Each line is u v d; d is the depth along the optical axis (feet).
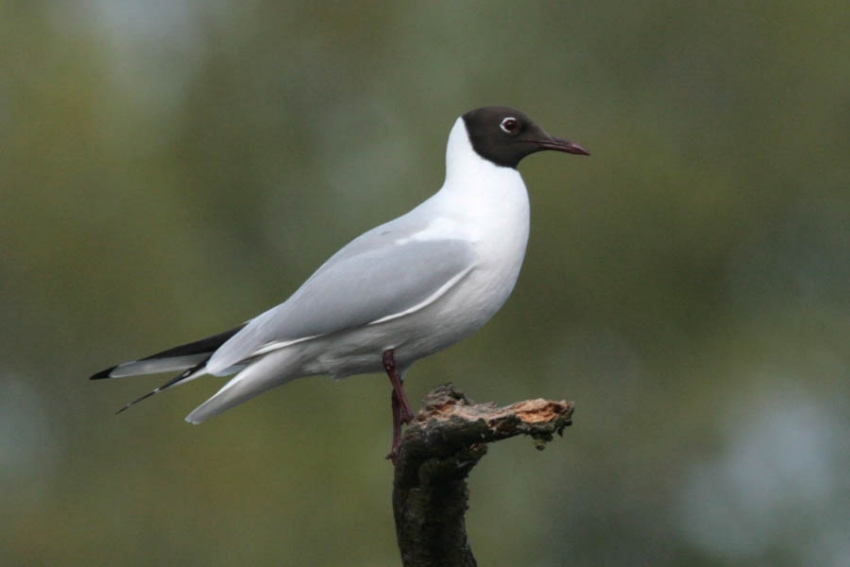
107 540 42.19
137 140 52.95
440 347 25.08
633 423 53.11
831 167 57.98
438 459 19.95
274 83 58.49
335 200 55.62
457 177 25.59
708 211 55.16
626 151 53.93
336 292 24.26
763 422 55.42
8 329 46.98
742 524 51.34
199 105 58.49
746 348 55.57
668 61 58.08
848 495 52.60
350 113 57.47
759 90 58.18
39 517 42.52
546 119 54.49
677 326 55.72
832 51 58.03
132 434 45.09
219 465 43.55
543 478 50.85
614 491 51.47
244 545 42.11
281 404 48.16
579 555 50.21
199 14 59.77
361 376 49.39
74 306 46.98
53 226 47.34
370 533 43.39
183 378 25.21
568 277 53.06
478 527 47.65
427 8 58.13
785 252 58.75
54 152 48.39
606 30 57.67
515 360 53.47
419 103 56.39
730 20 57.88
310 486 44.21
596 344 54.85
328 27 58.23
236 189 57.47
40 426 46.19
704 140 57.26
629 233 53.62
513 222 24.85
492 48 56.85
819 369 56.03
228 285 52.85
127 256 48.29
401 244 24.47
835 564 51.01
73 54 50.62
